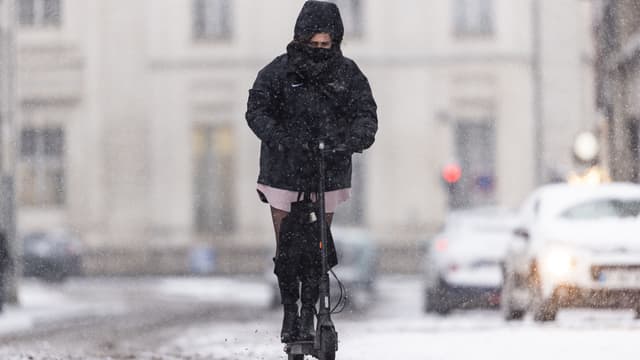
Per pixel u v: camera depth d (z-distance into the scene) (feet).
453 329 100.99
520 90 387.14
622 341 79.87
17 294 202.69
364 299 232.73
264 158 57.31
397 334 93.97
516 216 183.01
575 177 157.48
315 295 56.75
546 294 112.27
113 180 392.47
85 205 390.83
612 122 178.70
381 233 386.73
